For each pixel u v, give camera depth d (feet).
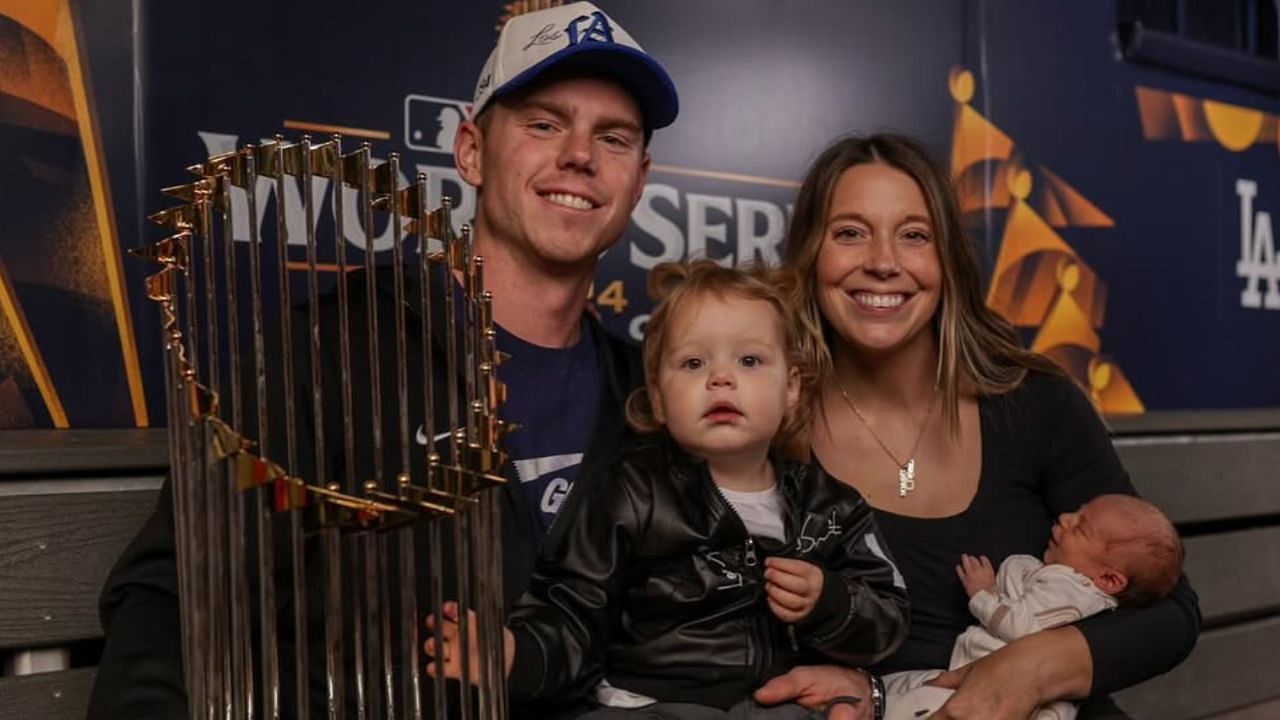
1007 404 7.01
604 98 6.08
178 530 3.95
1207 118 12.28
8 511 5.19
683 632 5.69
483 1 8.29
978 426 6.97
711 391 5.72
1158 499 9.12
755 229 9.43
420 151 8.05
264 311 7.39
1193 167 12.15
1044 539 6.92
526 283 6.13
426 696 5.31
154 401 7.11
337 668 3.87
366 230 4.09
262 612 3.72
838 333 6.89
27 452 5.22
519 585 5.62
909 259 6.71
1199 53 12.12
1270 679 9.84
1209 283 12.26
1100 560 6.46
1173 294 11.97
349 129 7.77
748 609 5.77
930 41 10.33
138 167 7.08
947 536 6.70
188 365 3.72
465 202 8.23
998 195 10.71
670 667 5.66
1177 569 6.51
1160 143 11.89
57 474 5.37
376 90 7.88
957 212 6.95
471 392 4.24
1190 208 12.12
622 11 8.80
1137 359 11.69
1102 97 11.44
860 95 9.95
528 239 5.98
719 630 5.71
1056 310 11.11
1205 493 9.50
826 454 6.92
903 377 6.93
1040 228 11.00
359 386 5.52
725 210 9.28
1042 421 7.03
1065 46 11.17
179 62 7.21
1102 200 11.43
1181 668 9.06
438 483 4.08
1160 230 11.87
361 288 5.78
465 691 4.12
